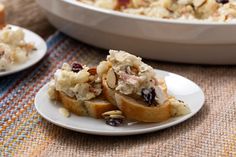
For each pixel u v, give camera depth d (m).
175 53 0.65
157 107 0.50
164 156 0.47
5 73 0.61
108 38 0.67
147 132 0.50
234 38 0.62
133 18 0.63
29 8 0.83
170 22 0.62
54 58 0.68
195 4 0.69
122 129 0.50
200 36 0.62
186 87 0.57
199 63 0.66
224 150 0.48
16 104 0.57
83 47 0.71
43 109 0.53
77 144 0.50
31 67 0.66
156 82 0.52
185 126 0.52
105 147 0.49
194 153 0.48
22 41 0.66
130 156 0.47
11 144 0.50
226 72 0.64
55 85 0.54
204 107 0.55
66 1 0.67
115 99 0.52
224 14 0.66
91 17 0.66
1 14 0.74
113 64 0.52
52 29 0.77
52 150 0.49
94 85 0.53
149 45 0.65
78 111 0.52
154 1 0.73
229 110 0.54
